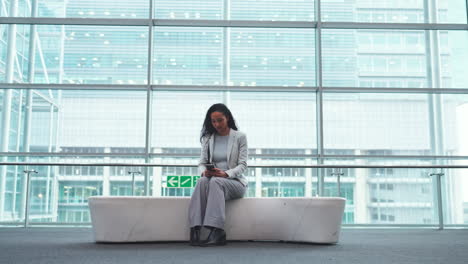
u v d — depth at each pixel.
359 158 5.92
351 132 6.12
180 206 3.04
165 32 6.28
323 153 5.92
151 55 6.00
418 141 6.13
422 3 6.42
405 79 6.26
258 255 2.33
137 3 6.32
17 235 3.69
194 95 6.14
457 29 6.23
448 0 6.41
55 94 6.02
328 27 6.23
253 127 6.13
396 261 2.13
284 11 6.41
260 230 3.09
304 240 2.97
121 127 6.03
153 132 6.05
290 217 3.04
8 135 5.91
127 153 5.76
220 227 2.81
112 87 5.98
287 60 6.30
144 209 3.00
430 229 4.94
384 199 5.24
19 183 4.98
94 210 2.97
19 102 5.96
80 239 3.30
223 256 2.28
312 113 6.18
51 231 4.20
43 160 5.77
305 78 6.27
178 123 6.09
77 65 6.14
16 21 6.04
